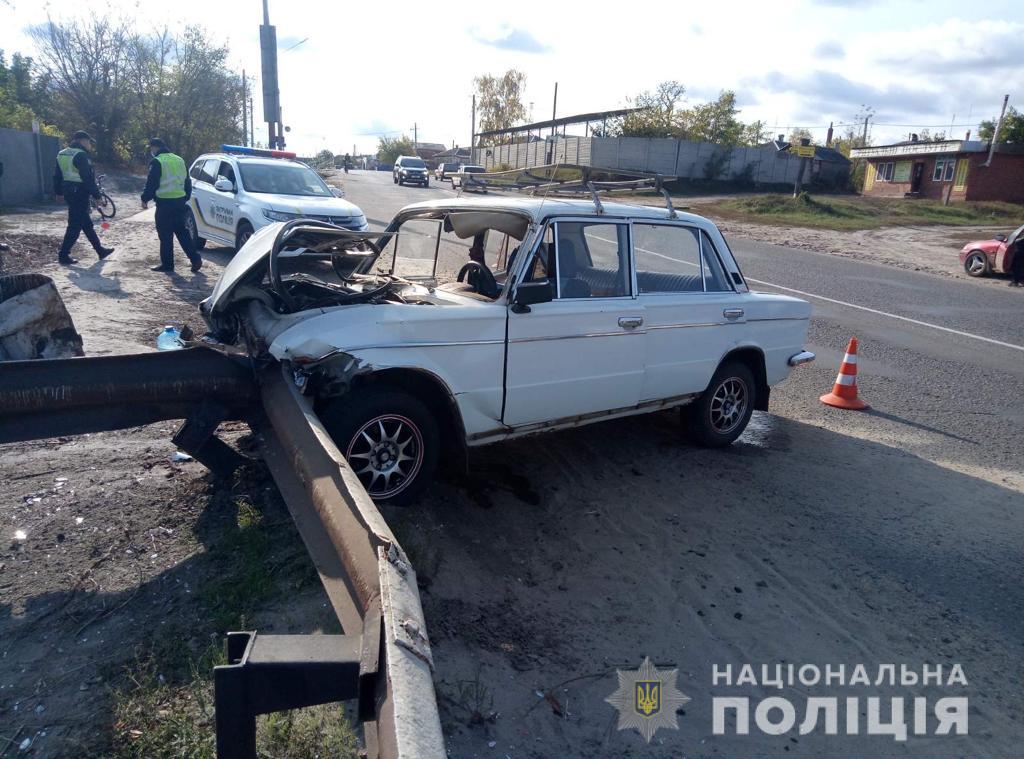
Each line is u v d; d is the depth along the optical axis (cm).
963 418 759
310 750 271
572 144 4666
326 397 406
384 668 192
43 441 511
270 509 425
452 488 503
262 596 348
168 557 383
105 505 429
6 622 331
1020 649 384
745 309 594
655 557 443
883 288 1545
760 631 384
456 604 376
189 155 3538
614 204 530
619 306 512
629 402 536
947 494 567
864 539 484
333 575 272
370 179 4997
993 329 1192
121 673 303
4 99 2917
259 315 452
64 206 2027
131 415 389
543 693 327
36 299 496
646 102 5403
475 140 7850
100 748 268
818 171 5150
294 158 1503
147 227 1628
